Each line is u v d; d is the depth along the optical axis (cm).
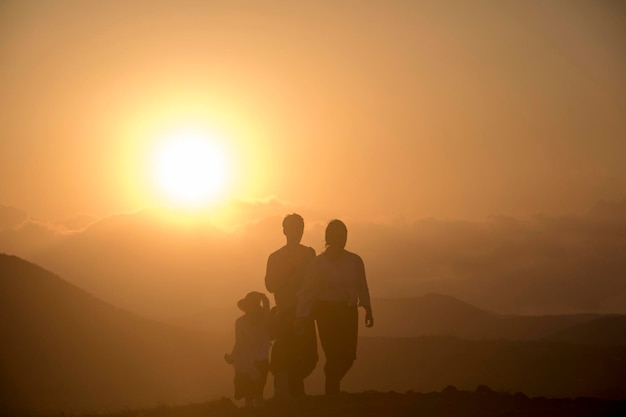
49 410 5928
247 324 1406
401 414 996
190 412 1174
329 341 1181
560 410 975
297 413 1045
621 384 5700
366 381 7688
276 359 1252
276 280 1245
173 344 8362
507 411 990
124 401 6631
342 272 1180
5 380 6306
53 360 6981
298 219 1262
